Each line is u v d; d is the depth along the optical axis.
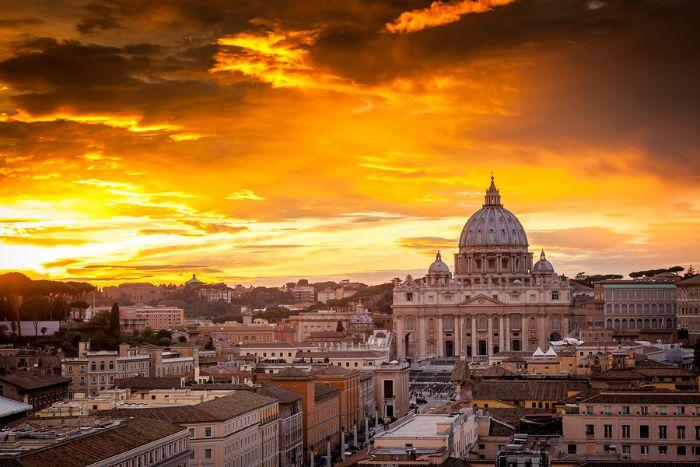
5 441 193.00
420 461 190.25
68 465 180.25
